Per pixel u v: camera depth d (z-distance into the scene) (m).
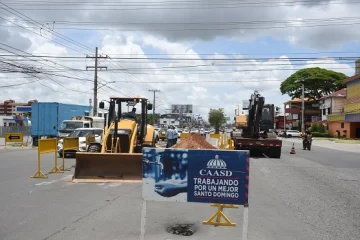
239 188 5.94
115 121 15.46
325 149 35.16
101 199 9.77
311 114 88.81
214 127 145.88
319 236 6.80
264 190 11.53
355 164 19.95
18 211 8.34
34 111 34.16
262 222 7.72
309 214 8.48
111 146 15.41
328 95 75.12
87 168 12.91
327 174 15.54
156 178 6.17
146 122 18.17
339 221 7.88
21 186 11.66
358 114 53.78
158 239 6.46
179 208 8.88
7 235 6.57
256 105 24.81
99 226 7.20
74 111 39.41
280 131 82.69
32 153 25.41
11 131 52.31
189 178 6.09
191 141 15.54
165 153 6.14
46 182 12.48
